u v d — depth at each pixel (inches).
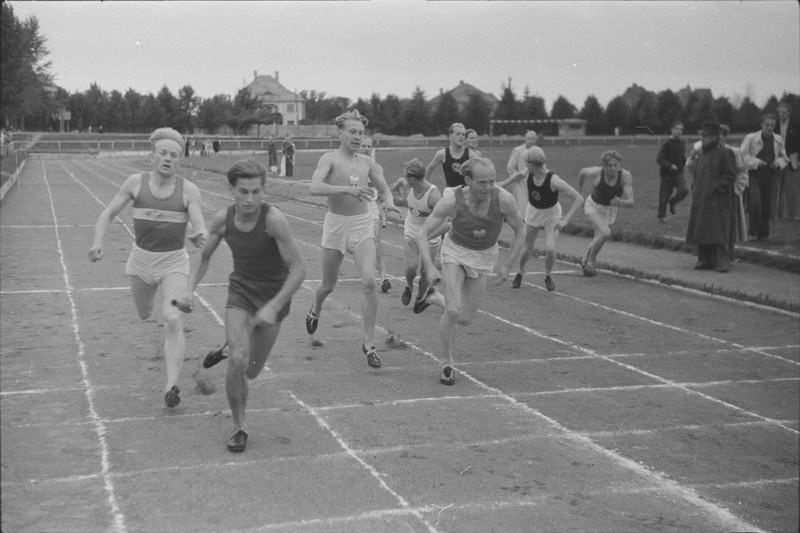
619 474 194.4
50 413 222.8
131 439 205.3
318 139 1993.1
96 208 825.5
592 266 475.8
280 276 205.3
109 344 294.5
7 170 1310.3
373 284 275.0
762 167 578.6
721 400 254.8
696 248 556.4
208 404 233.3
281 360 282.0
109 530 157.3
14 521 159.3
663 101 1210.0
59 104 2452.0
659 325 356.2
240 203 193.5
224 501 171.5
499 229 259.3
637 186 1106.7
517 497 179.3
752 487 189.6
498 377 271.9
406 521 165.5
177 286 232.7
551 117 1931.6
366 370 274.2
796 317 373.7
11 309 349.1
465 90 2667.3
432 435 215.3
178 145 230.7
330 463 194.1
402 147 1961.1
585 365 290.0
